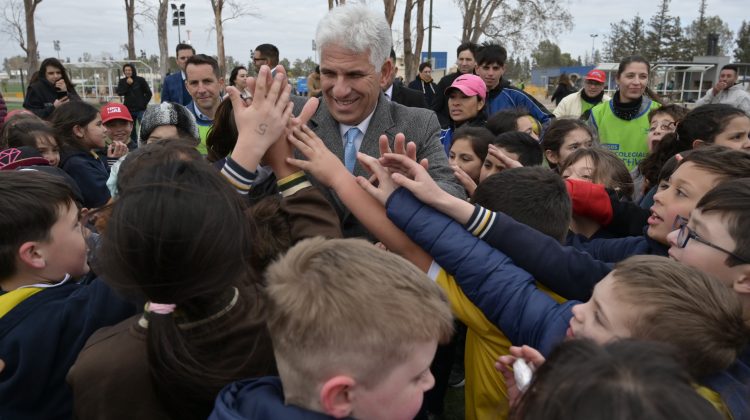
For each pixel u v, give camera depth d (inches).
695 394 27.3
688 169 69.5
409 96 193.2
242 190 55.0
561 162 130.0
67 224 58.3
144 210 38.1
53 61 291.1
